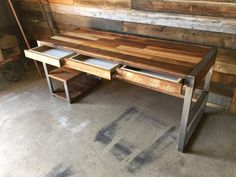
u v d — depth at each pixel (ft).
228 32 5.63
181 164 5.13
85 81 8.61
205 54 5.35
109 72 5.14
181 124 5.08
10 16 10.75
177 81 4.43
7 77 9.46
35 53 6.50
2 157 5.53
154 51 5.67
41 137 6.13
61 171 5.10
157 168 5.06
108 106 7.36
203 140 5.79
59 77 7.33
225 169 4.96
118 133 6.16
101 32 7.55
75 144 5.84
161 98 7.67
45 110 7.30
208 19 5.76
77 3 8.49
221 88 6.68
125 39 6.72
